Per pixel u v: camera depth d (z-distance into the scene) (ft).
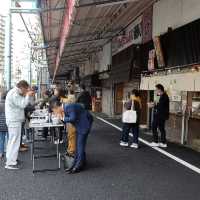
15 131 27.61
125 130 38.60
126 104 37.93
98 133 49.80
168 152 34.86
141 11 55.77
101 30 62.13
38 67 140.67
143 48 53.42
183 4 40.93
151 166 28.50
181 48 38.70
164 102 37.99
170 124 45.09
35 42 93.97
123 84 76.23
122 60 66.80
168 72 42.16
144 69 52.60
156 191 21.66
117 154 33.58
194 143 37.65
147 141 42.32
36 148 35.53
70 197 20.36
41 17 46.78
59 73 183.93
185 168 27.86
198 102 38.86
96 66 103.60
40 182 23.59
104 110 97.60
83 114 26.96
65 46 69.00
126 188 22.25
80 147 26.61
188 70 36.91
